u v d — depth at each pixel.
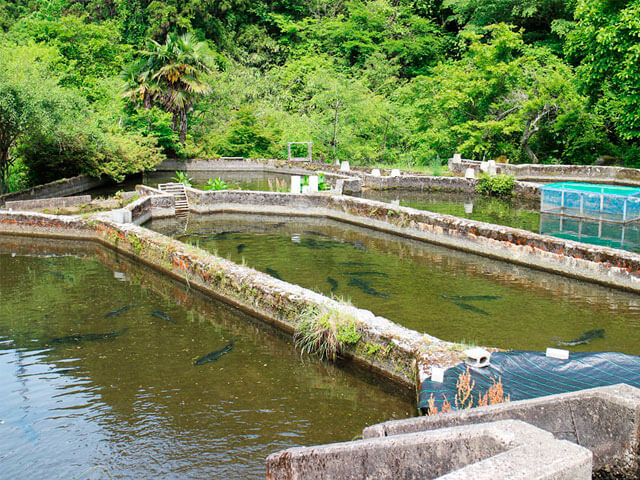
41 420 6.58
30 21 34.84
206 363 8.15
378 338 7.75
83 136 22.97
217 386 7.41
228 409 6.78
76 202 19.88
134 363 8.16
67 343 8.93
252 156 34.22
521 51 33.91
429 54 44.94
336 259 13.88
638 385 5.70
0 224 17.59
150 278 12.66
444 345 7.19
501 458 2.56
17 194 20.00
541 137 29.70
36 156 22.62
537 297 10.85
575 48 25.08
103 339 9.09
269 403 6.93
